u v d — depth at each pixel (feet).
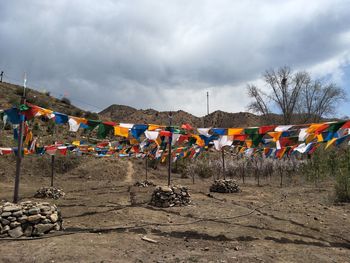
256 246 21.94
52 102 150.82
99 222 26.86
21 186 57.00
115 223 26.53
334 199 41.81
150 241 21.97
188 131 34.68
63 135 95.71
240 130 28.43
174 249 20.56
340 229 27.17
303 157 76.13
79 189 52.65
